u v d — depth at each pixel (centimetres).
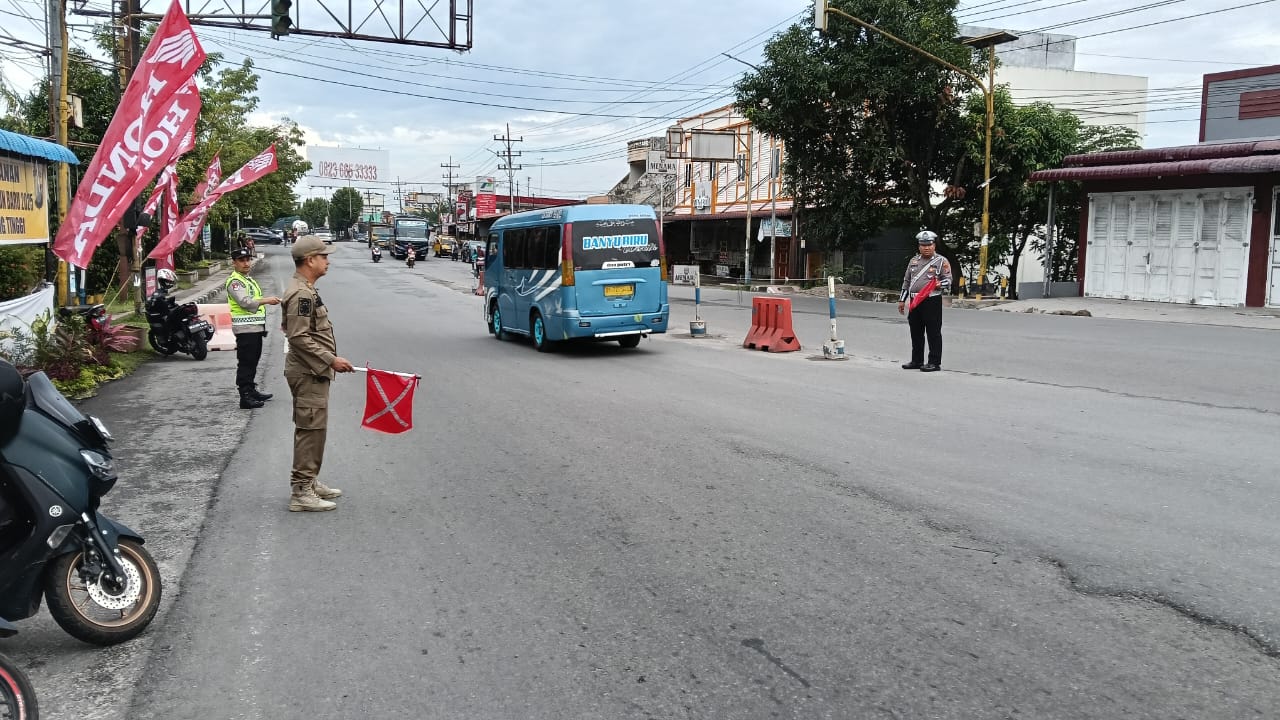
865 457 709
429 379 1177
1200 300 2070
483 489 644
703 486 638
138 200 2139
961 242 3008
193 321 1450
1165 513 548
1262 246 1955
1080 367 1167
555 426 862
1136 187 2183
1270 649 371
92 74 2478
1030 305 2131
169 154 1273
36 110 2414
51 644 405
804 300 2755
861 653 378
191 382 1216
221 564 502
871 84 2531
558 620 419
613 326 1441
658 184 5303
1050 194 2384
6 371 370
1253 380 1029
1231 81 2361
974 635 392
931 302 1166
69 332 1212
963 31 3762
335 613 432
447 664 378
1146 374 1094
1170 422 816
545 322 1470
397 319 2159
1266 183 1936
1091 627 396
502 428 856
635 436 809
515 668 373
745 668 368
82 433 399
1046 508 564
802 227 3272
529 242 1548
